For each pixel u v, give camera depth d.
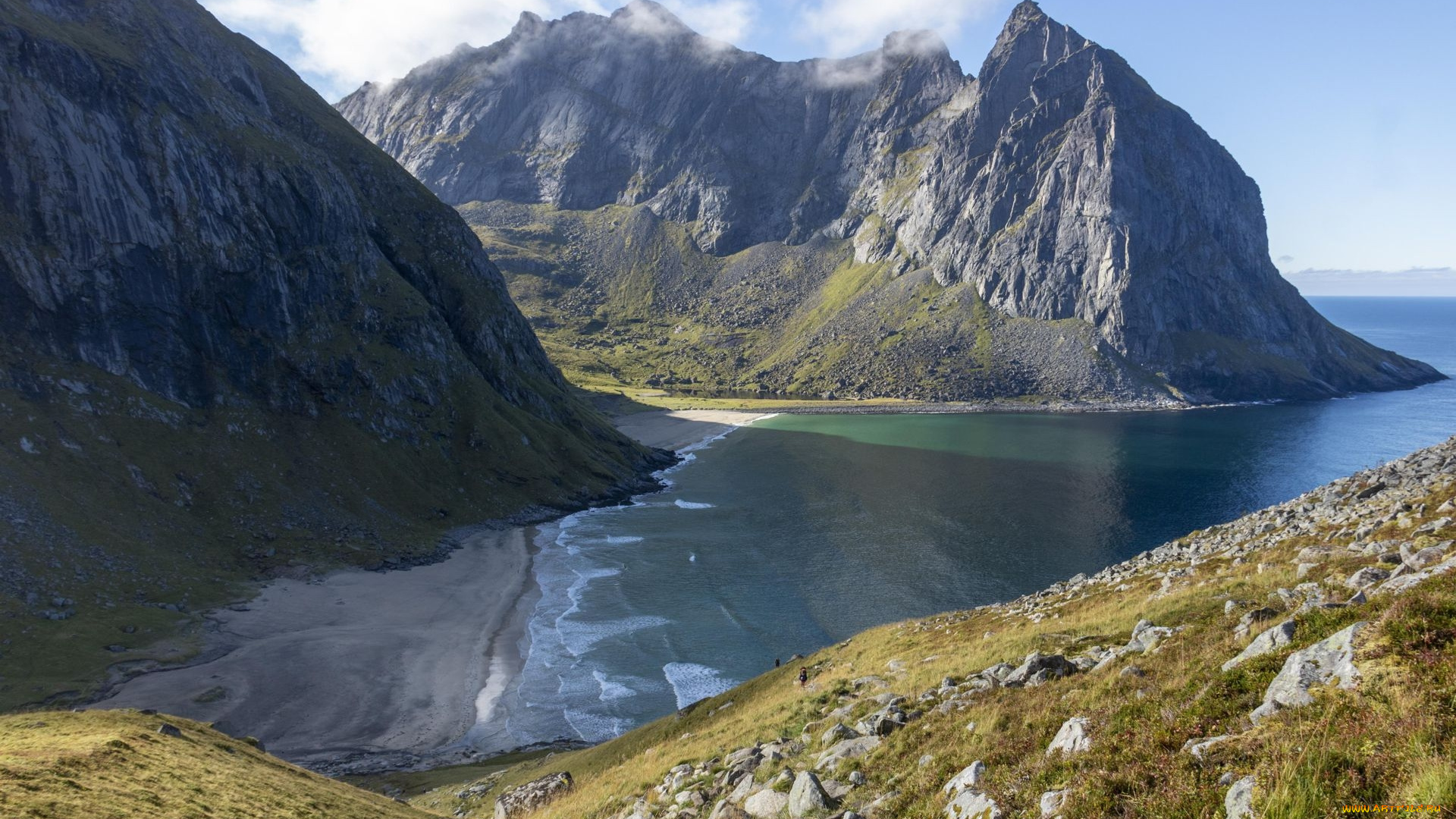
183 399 117.06
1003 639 35.22
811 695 35.50
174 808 23.00
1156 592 37.75
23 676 65.50
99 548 86.69
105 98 120.31
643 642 88.19
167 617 81.69
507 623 93.94
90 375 106.94
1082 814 11.94
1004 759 16.09
